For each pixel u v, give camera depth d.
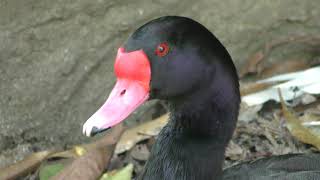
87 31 7.57
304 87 8.30
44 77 7.59
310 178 6.43
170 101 5.84
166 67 5.58
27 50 7.41
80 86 7.78
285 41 8.45
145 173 6.21
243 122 8.07
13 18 7.23
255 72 8.48
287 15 8.30
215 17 8.05
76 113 7.88
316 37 8.45
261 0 8.14
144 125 7.92
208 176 6.01
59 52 7.55
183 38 5.56
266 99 8.22
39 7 7.28
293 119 7.74
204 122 5.86
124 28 7.68
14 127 7.69
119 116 5.53
